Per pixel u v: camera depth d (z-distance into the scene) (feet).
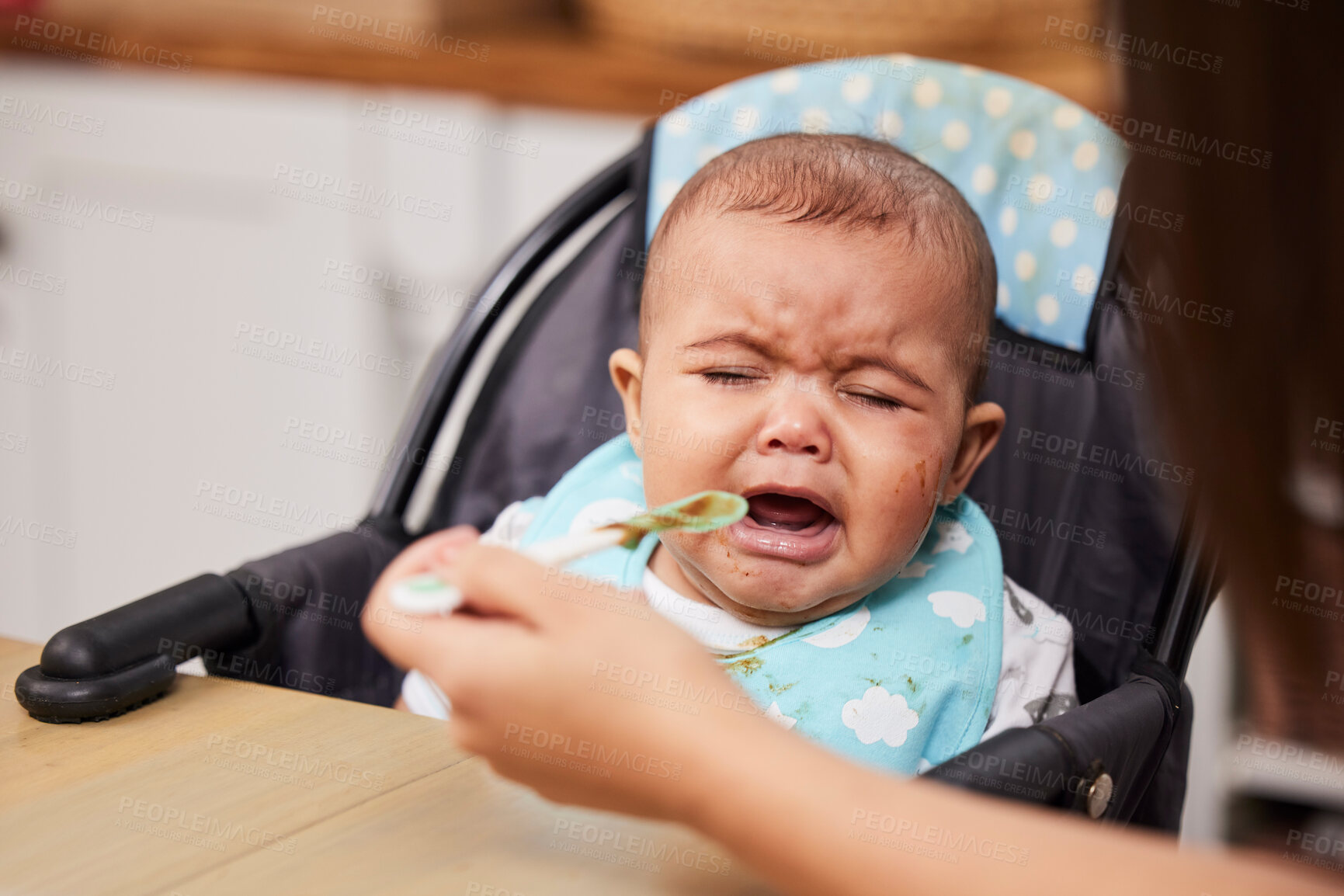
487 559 1.75
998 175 3.27
